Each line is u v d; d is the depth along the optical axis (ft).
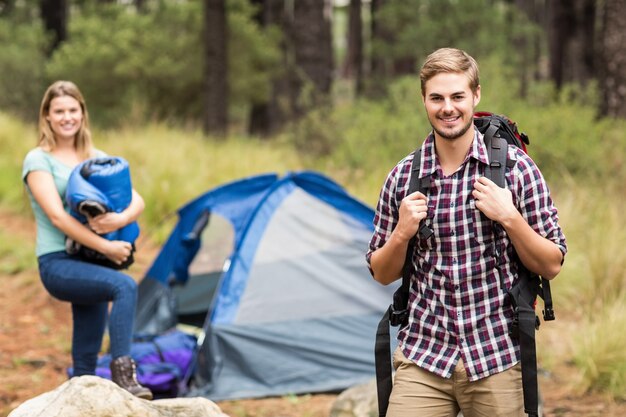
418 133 35.06
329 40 67.36
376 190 30.09
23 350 20.27
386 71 65.46
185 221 21.21
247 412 16.55
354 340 18.49
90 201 13.29
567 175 30.27
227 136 54.70
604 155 31.63
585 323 19.43
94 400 10.23
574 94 47.24
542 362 18.94
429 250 8.73
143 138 38.75
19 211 33.83
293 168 37.24
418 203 8.50
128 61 56.59
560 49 71.72
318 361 18.16
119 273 13.80
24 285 25.25
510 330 8.60
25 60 57.00
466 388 8.71
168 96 59.62
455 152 8.59
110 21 61.00
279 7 73.20
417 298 8.92
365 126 37.83
